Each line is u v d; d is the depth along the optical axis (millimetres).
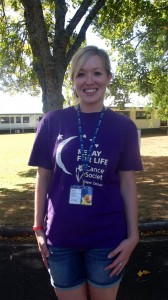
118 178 2203
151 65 14594
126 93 14758
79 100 2297
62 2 7543
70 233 2113
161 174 11430
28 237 5469
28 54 10609
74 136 2135
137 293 3646
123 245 2113
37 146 2289
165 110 19484
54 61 7254
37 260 4539
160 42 13125
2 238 5480
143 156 17047
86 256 2172
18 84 11820
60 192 2127
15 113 48188
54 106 7305
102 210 2088
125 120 2193
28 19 8000
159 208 6902
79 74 2232
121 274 2234
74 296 2232
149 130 41938
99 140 2105
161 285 3807
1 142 28312
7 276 4086
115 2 9586
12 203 7633
